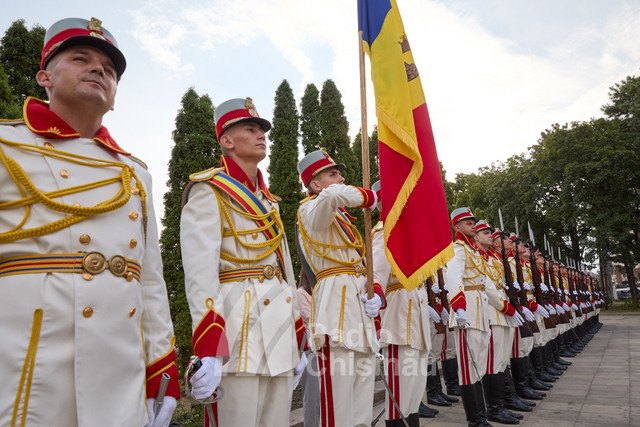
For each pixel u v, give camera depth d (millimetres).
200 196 2551
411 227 3609
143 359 1741
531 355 7996
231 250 2545
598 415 5535
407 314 4031
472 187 40531
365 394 3217
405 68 3844
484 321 5293
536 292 8422
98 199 1708
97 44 1824
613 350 11883
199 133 6684
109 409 1549
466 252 5422
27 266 1521
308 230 3402
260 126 2855
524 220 32375
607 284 41719
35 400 1439
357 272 3387
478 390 4992
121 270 1679
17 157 1592
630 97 31734
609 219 26812
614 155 26188
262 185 2891
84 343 1524
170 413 1826
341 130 10711
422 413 5703
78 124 1847
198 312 2268
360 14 3877
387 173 3639
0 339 1447
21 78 5844
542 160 29891
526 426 5180
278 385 2506
